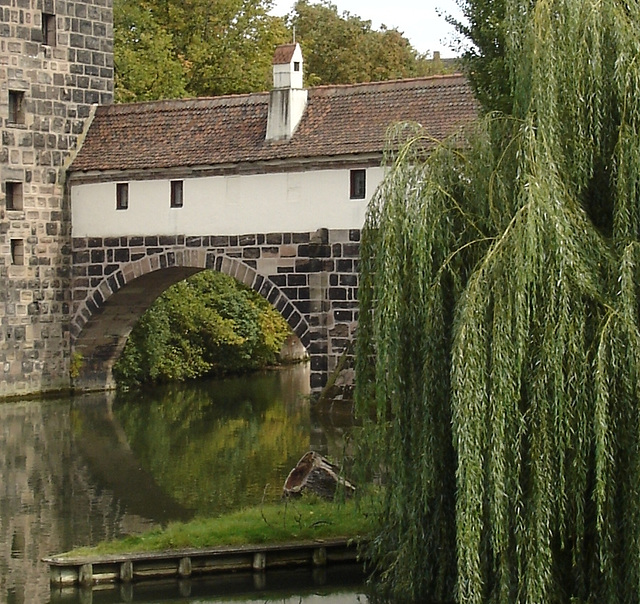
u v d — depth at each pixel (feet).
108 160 154.20
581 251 58.39
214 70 224.74
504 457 57.93
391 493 68.08
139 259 152.76
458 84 137.69
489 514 59.16
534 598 57.06
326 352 139.74
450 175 65.92
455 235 64.95
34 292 157.69
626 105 60.08
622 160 59.72
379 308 65.16
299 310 141.08
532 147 59.88
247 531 80.18
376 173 136.36
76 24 161.58
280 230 142.00
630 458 56.95
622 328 56.90
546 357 57.47
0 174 154.81
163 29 219.82
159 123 154.81
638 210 59.67
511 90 66.90
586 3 61.41
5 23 155.43
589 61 60.64
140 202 152.15
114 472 110.93
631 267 57.62
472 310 59.36
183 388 185.16
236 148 144.56
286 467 111.96
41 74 157.89
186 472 110.42
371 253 68.90
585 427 57.11
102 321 162.61
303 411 155.12
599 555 57.47
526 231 58.03
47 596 72.95
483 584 60.03
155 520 90.89
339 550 77.30
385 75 273.75
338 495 76.74
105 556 76.02
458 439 58.70
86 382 167.94
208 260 146.82
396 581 67.15
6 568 79.00
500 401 57.93
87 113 161.68
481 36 90.99
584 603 58.70
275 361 230.48
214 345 207.62
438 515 65.36
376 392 66.08
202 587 74.59
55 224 158.51
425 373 64.23
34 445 125.59
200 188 147.33
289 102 142.41
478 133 65.36
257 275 143.43
